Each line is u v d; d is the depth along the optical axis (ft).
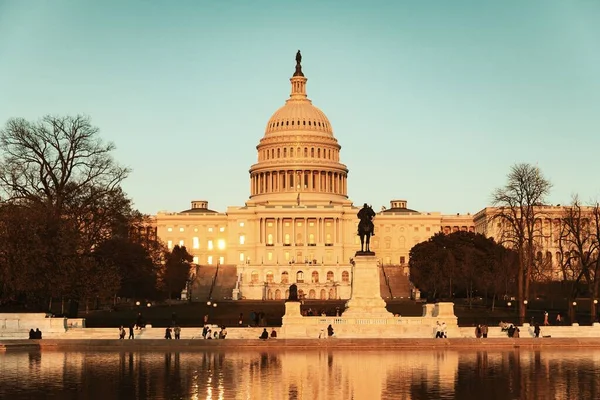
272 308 547.08
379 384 183.62
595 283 396.57
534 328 312.71
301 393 171.94
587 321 384.88
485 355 247.29
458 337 297.12
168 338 297.33
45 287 328.29
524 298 406.62
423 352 258.37
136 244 444.14
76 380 190.49
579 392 173.17
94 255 363.35
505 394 170.81
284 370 207.72
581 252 429.79
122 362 226.99
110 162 380.99
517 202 405.18
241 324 353.10
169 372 204.44
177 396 168.66
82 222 367.04
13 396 168.45
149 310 502.79
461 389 177.06
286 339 277.23
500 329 314.76
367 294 322.96
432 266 618.44
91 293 340.59
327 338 285.64
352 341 274.98
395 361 229.04
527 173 403.34
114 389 177.37
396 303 602.85
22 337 302.25
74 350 265.54
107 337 306.55
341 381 188.24
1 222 326.44
